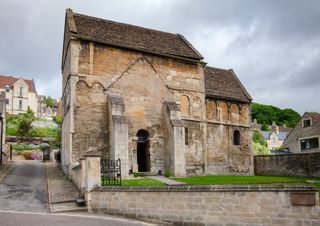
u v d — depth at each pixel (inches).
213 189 460.1
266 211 428.1
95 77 906.1
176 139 941.8
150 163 950.4
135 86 962.7
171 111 965.2
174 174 923.4
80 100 876.6
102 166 623.8
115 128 841.5
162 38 1115.3
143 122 959.6
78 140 855.7
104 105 906.1
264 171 1275.8
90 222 447.2
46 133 2349.9
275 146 3572.8
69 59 908.0
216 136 1147.3
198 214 466.3
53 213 511.5
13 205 545.6
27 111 3228.3
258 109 4480.8
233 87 1305.4
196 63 1103.6
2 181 761.6
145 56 997.8
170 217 483.5
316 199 407.5
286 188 421.1
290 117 4461.1
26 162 1397.6
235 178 975.0
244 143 1237.7
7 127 2316.7
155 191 499.5
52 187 708.7
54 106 4347.9
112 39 959.6
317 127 1966.0
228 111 1208.2
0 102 1469.0
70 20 940.0
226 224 447.5
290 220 415.2
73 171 749.9
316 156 1147.3
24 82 3454.7
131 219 498.9
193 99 1083.3
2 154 1225.4
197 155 1072.8
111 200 531.8
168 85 1029.8
